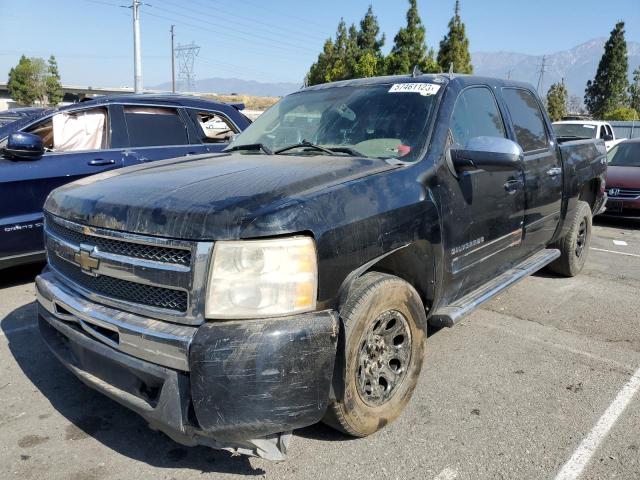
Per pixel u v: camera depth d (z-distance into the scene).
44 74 67.75
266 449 2.39
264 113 4.39
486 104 4.07
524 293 5.55
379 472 2.71
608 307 5.18
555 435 3.04
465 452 2.88
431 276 3.19
